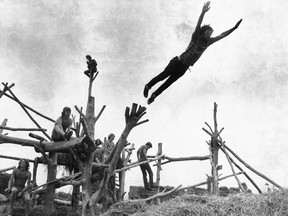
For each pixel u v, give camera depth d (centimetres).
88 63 1041
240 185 1258
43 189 1330
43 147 1228
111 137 1396
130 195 1430
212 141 1386
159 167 1428
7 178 1777
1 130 1415
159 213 934
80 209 1365
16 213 1191
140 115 902
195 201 957
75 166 1299
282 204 882
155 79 686
